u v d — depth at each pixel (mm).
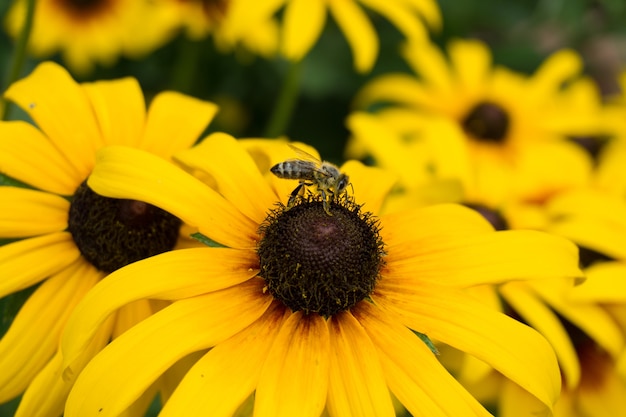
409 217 154
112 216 150
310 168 145
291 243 137
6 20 289
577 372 180
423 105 290
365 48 242
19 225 151
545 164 241
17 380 144
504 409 185
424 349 133
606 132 277
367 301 141
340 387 129
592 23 363
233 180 148
